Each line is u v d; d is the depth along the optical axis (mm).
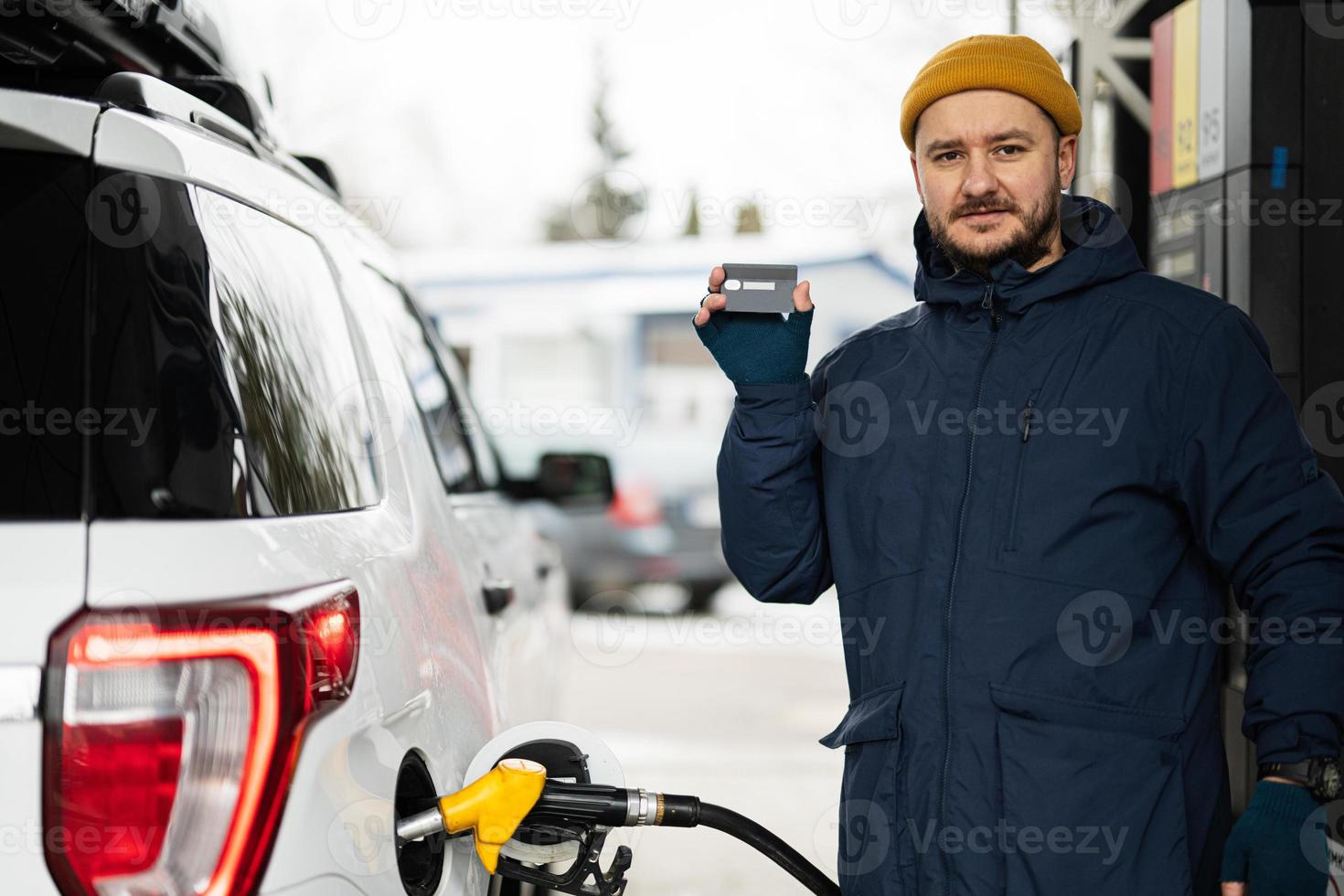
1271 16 2715
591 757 2004
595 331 12883
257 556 1393
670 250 12914
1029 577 1703
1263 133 2719
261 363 1596
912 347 1886
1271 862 1607
